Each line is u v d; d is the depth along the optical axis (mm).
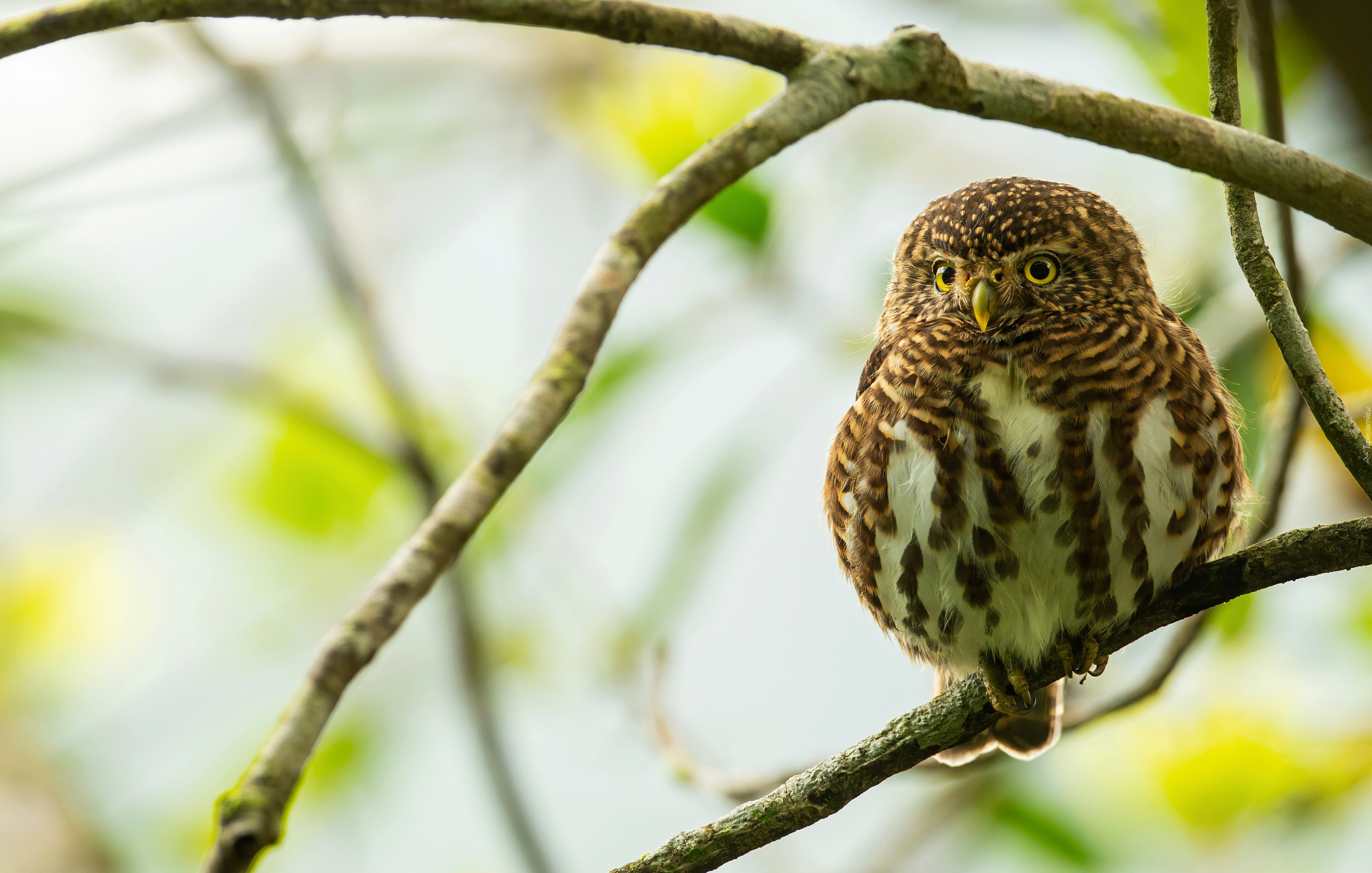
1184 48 8961
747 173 4840
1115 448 7133
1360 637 10562
